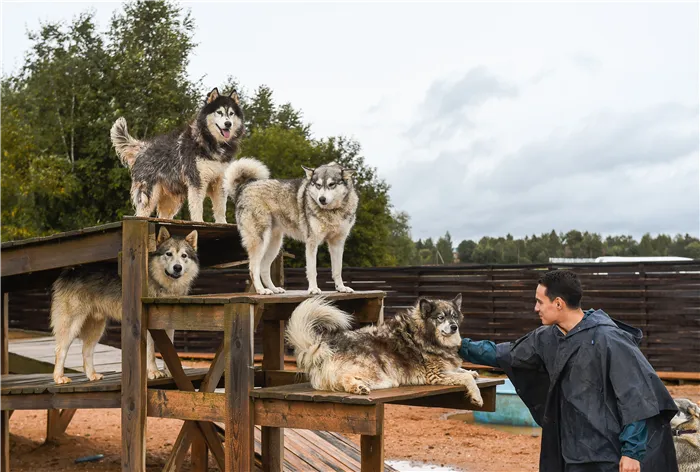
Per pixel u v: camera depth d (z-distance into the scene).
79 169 28.27
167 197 7.96
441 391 5.44
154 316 6.05
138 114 28.09
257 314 5.66
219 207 7.92
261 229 6.81
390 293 15.65
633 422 4.20
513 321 14.70
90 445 9.66
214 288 16.91
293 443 8.23
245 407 5.49
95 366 9.22
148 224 6.09
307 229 6.78
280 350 7.67
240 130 7.79
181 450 6.63
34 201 27.64
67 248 6.46
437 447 9.62
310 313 5.64
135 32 30.19
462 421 11.61
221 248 8.09
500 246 72.44
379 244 36.19
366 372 5.39
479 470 8.37
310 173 6.92
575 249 65.88
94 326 7.18
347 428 5.02
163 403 6.02
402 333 5.75
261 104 42.75
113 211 28.95
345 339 5.62
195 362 16.53
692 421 5.95
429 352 5.72
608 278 14.14
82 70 29.44
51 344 11.62
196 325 5.82
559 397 4.63
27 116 28.25
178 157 7.59
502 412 11.14
